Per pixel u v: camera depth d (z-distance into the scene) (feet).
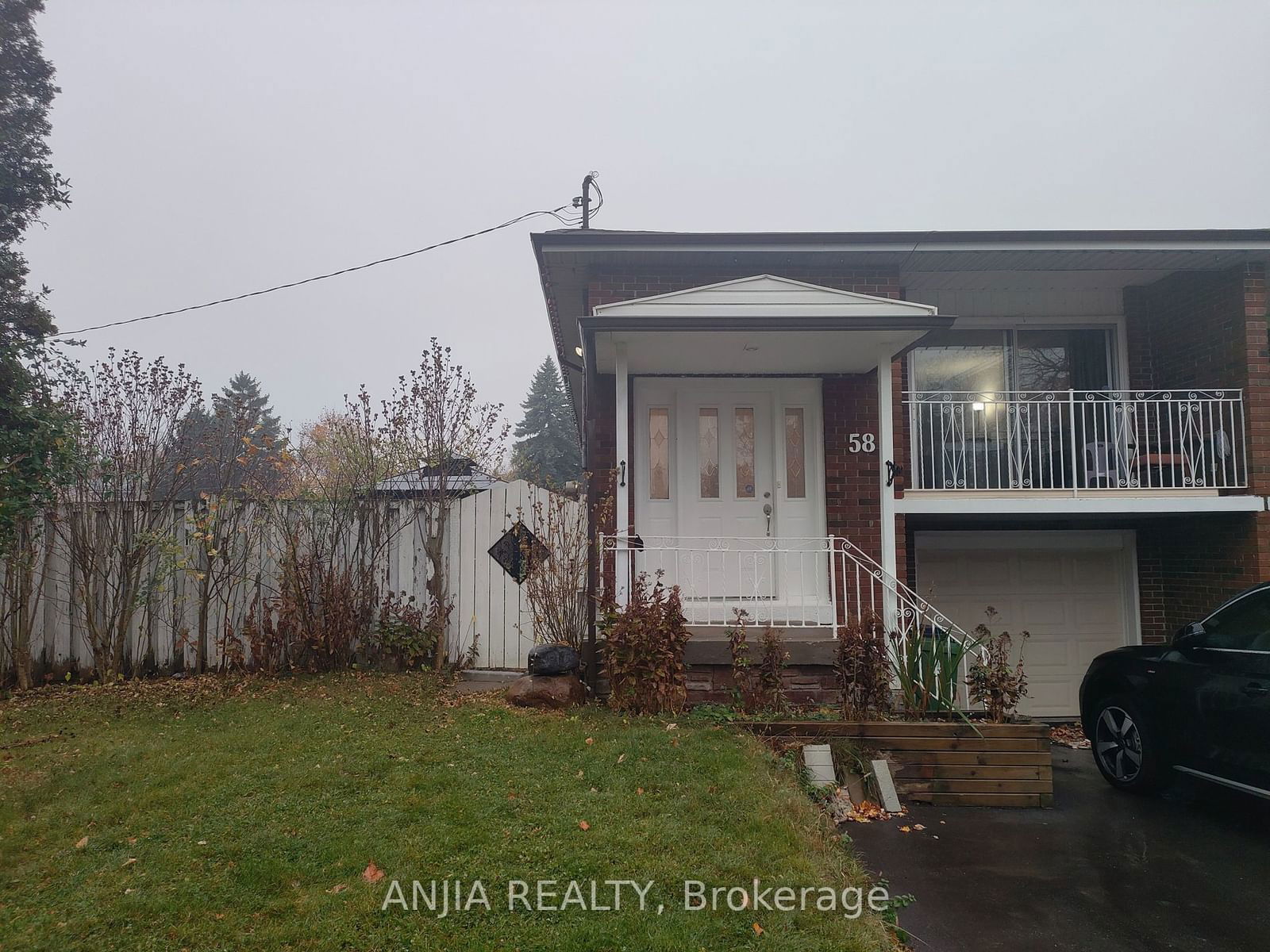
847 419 26.22
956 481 27.89
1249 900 13.03
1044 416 31.09
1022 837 15.84
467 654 27.07
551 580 24.50
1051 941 11.55
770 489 26.11
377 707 20.75
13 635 24.99
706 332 21.30
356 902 10.50
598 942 9.73
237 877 11.16
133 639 26.32
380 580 27.09
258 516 26.73
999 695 18.92
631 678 19.89
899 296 26.71
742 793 14.34
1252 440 26.40
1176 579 30.17
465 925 10.07
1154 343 30.63
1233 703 16.20
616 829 12.80
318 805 13.73
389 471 27.22
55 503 25.17
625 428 22.38
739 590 23.30
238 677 25.14
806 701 21.24
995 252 26.05
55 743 17.92
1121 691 19.54
